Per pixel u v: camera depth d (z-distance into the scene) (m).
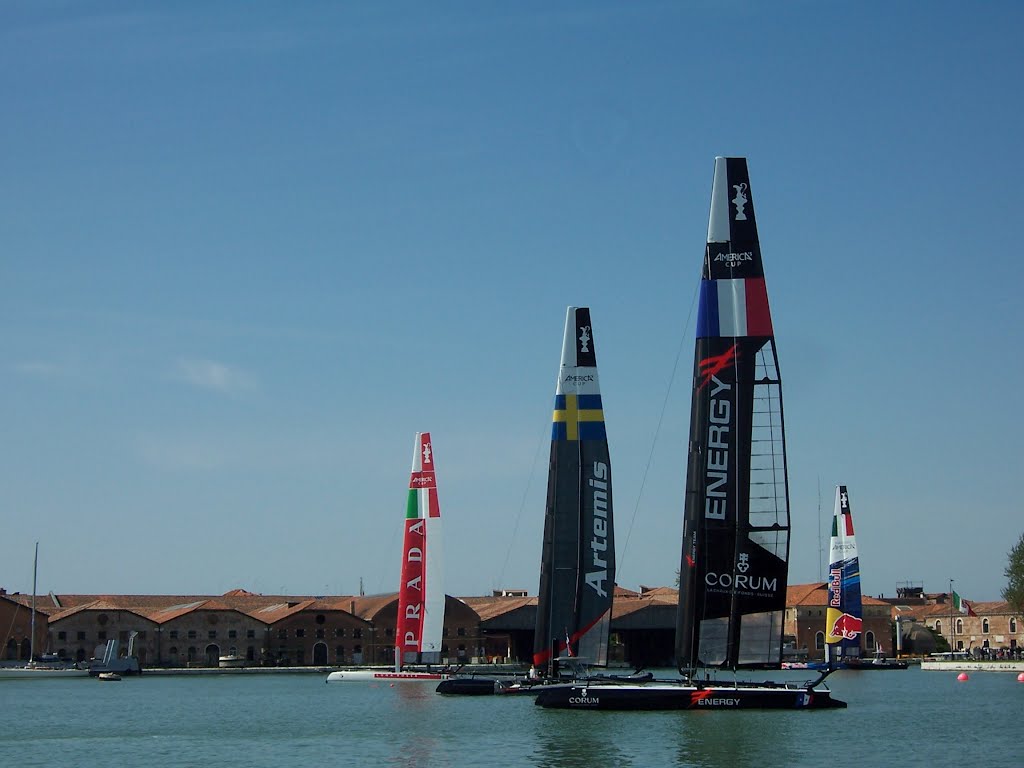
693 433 60.97
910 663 190.38
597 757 51.00
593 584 75.88
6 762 56.66
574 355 76.62
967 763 49.81
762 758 50.31
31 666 172.38
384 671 138.00
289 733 67.44
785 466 59.97
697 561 60.44
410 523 112.31
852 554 150.38
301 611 190.38
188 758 57.00
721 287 60.69
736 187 60.91
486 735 60.72
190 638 186.88
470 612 187.12
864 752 52.25
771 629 59.97
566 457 76.38
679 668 61.16
